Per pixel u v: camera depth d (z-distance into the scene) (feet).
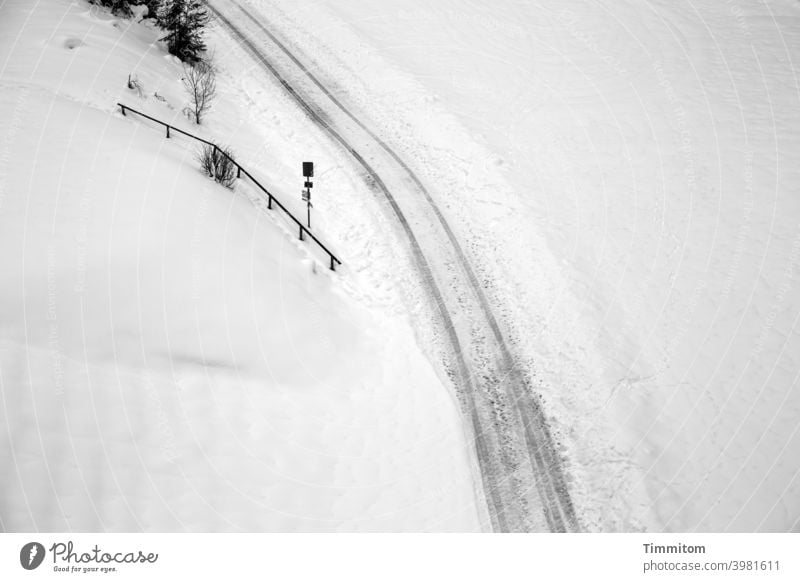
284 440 33.81
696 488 34.01
